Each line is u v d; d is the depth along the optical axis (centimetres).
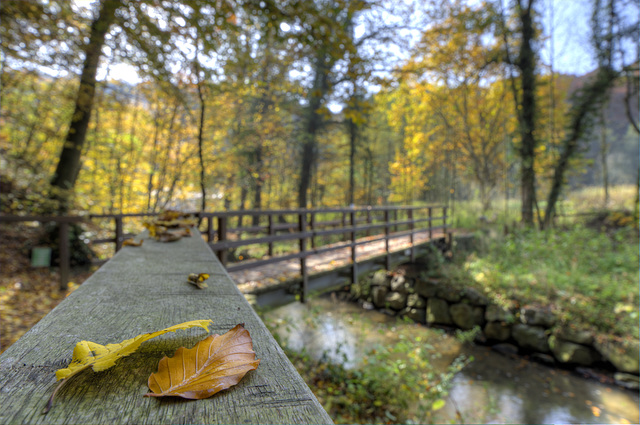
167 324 64
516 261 902
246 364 47
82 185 1102
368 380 416
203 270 120
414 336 749
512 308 721
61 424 34
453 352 692
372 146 2070
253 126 1344
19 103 708
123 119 1151
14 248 636
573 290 720
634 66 1256
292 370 48
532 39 1362
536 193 1416
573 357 617
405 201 2188
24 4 389
